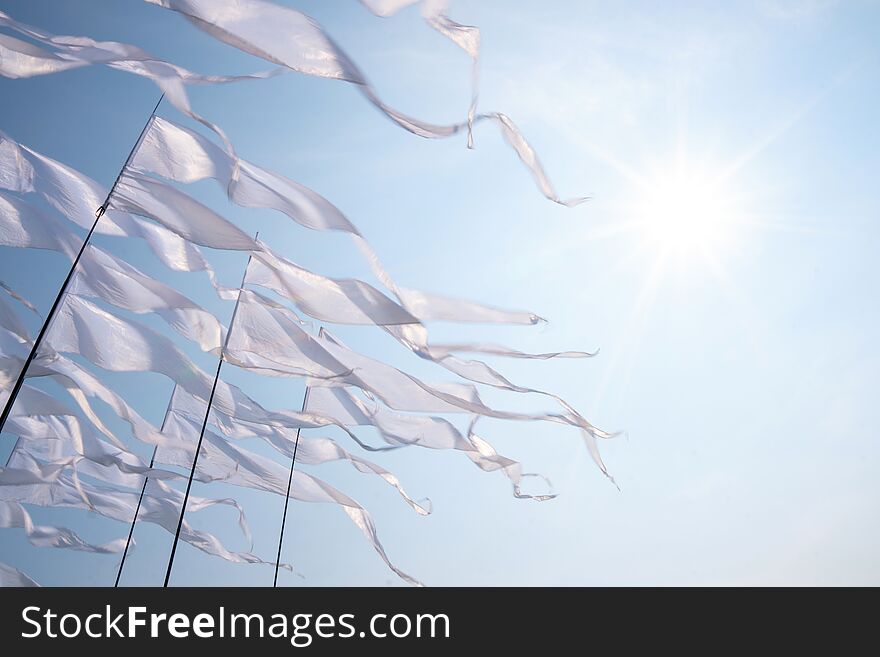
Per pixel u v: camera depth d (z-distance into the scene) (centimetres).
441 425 717
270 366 678
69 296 608
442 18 304
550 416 546
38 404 689
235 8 318
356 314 487
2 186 538
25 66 401
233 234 472
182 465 912
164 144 506
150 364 639
